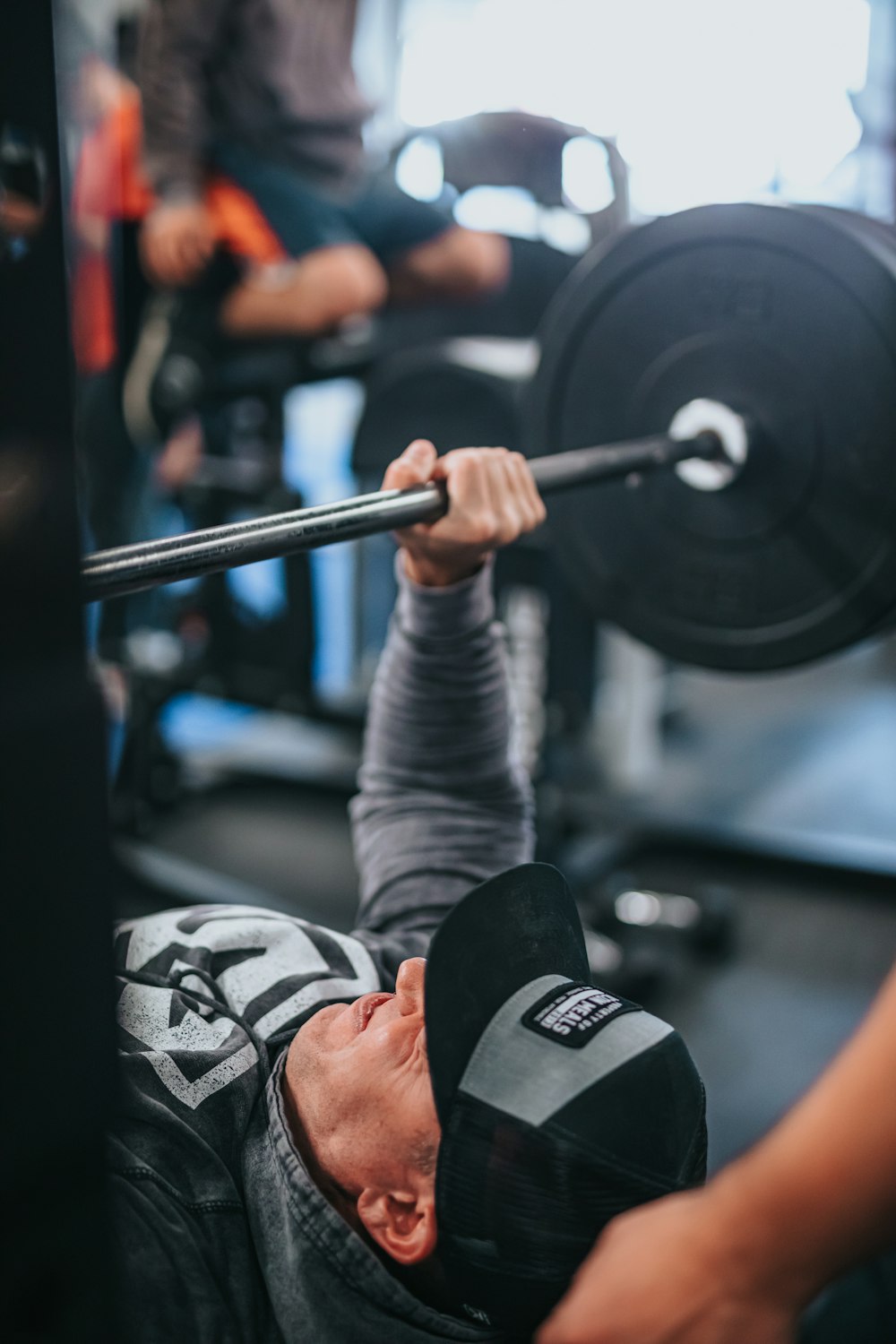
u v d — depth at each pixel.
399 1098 0.85
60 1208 0.52
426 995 0.79
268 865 2.99
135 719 2.94
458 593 1.15
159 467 2.87
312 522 0.95
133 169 2.62
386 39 4.29
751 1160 0.56
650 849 3.01
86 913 0.51
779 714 3.98
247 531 0.91
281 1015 0.97
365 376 2.54
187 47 2.33
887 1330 0.91
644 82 4.21
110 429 2.90
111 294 2.76
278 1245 0.86
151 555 0.84
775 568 1.38
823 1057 2.21
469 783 1.18
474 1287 0.78
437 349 2.41
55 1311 0.53
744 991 2.44
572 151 2.12
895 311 1.23
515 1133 0.75
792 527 1.35
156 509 3.04
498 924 0.84
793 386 1.31
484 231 2.72
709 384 1.36
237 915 1.06
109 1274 0.54
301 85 2.43
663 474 1.41
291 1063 0.92
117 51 2.70
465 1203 0.76
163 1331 0.82
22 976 0.50
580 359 1.45
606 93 4.22
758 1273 0.54
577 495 1.48
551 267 2.85
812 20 4.27
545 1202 0.74
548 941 0.86
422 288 2.67
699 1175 0.79
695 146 4.30
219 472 2.71
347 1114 0.86
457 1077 0.78
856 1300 0.92
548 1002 0.81
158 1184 0.84
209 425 2.81
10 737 0.48
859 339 1.26
